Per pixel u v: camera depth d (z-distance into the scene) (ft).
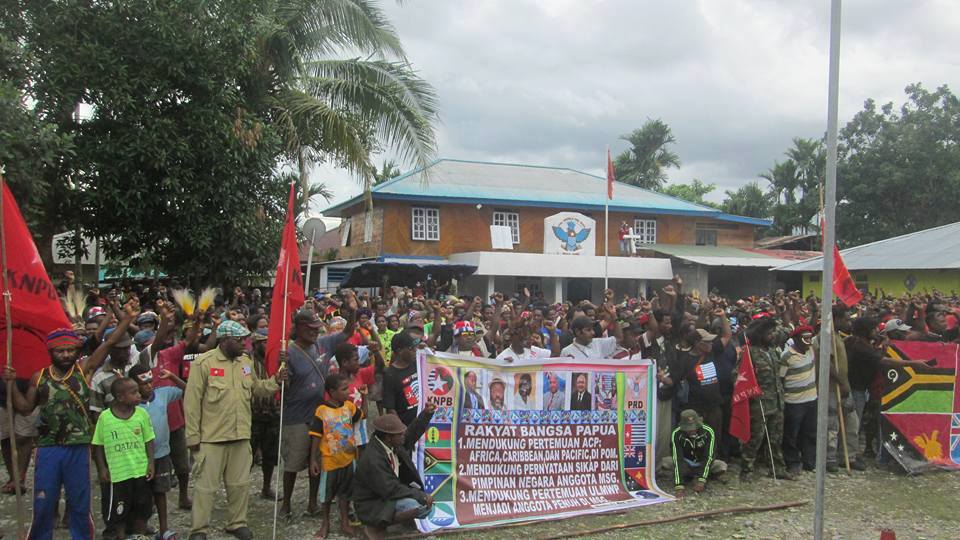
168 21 43.11
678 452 27.25
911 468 30.32
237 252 48.70
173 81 44.60
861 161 130.31
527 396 25.70
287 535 22.06
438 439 24.04
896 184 124.26
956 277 77.71
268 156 48.03
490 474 24.63
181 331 31.12
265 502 25.43
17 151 33.81
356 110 57.47
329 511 22.40
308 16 53.98
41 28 41.45
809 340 30.50
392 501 20.63
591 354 29.60
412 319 24.54
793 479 29.32
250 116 47.11
